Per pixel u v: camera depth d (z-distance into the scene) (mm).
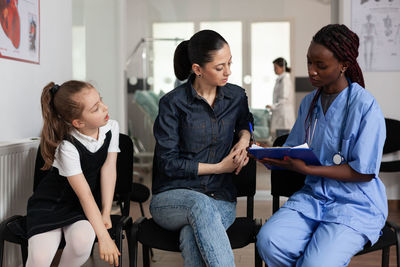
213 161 1736
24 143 2121
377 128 1552
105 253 1577
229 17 4066
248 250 2682
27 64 2453
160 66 4152
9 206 2006
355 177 1557
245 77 4070
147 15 4137
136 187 2541
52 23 2766
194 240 1521
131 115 4191
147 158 4191
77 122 1672
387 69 3738
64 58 2934
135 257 1641
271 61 4043
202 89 1736
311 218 1607
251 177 1891
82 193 1646
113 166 1833
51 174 1784
